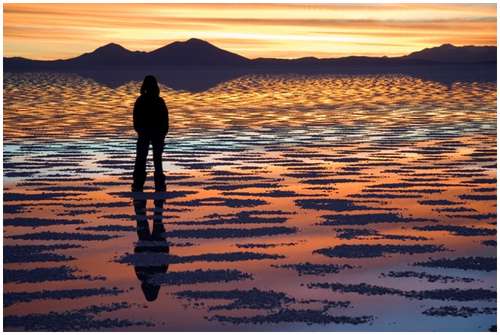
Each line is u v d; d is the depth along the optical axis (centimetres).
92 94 7431
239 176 1992
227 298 966
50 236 1302
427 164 2208
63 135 3120
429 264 1123
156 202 1623
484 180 1908
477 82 10550
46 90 8331
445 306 935
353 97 6700
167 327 866
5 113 4503
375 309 923
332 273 1077
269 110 4881
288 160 2311
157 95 1783
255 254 1181
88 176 2000
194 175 2014
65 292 990
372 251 1200
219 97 6844
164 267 1107
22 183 1884
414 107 5041
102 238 1289
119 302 951
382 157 2375
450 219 1443
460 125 3550
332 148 2633
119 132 3266
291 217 1462
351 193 1727
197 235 1310
